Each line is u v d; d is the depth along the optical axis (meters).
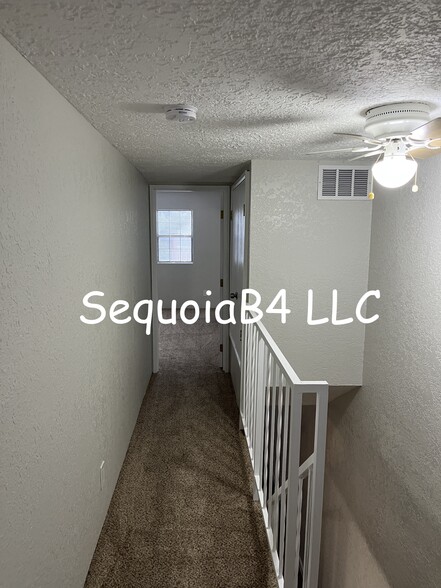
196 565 2.21
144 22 1.06
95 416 2.21
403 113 1.74
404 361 2.65
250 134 2.29
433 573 2.22
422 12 1.01
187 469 3.07
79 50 1.21
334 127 2.14
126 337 3.20
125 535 2.40
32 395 1.33
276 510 2.03
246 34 1.13
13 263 1.18
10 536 1.18
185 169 3.70
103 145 2.37
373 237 3.23
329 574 3.82
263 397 2.51
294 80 1.47
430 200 2.39
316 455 1.64
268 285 3.34
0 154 1.10
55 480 1.57
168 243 8.62
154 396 4.36
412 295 2.58
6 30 1.08
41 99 1.40
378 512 2.89
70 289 1.74
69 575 1.77
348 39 1.16
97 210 2.22
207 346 6.21
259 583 2.11
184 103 1.72
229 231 4.90
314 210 3.27
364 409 3.26
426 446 2.35
